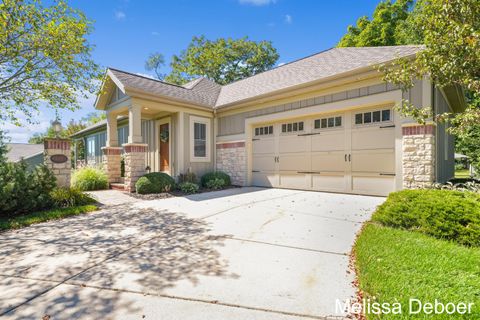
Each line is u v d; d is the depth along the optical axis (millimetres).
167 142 10672
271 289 2475
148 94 8578
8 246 3701
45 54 6133
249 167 10062
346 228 4379
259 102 9391
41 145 29625
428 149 5938
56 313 2115
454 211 3566
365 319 2008
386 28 18703
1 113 7312
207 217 5246
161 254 3350
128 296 2365
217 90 13195
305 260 3135
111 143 10359
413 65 4699
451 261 2799
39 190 5949
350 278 2684
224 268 2932
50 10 6199
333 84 7414
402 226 4012
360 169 7266
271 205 6254
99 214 5680
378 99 6723
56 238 4047
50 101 7066
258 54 26297
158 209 6070
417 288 2285
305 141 8516
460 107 9984
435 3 4141
